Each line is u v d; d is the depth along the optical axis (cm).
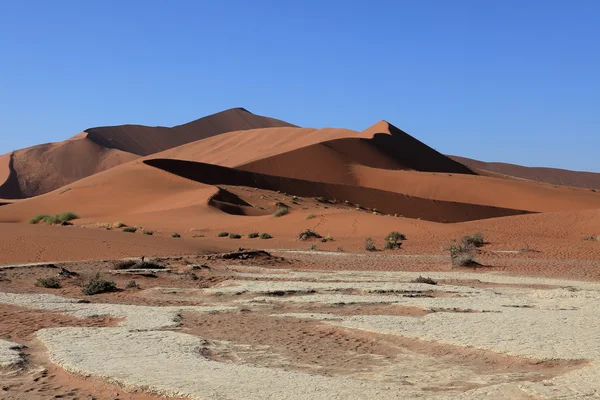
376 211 9481
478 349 1162
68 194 8531
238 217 6406
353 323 1448
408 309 1738
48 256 3275
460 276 2711
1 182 15425
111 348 1169
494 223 5425
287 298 1978
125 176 9069
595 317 1515
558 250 3841
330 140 13488
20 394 885
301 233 4934
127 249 3497
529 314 1577
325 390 862
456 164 15838
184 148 16738
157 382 902
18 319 1558
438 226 5409
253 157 13500
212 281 2517
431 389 913
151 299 2017
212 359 1123
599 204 11156
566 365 1042
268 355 1166
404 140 15375
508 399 824
